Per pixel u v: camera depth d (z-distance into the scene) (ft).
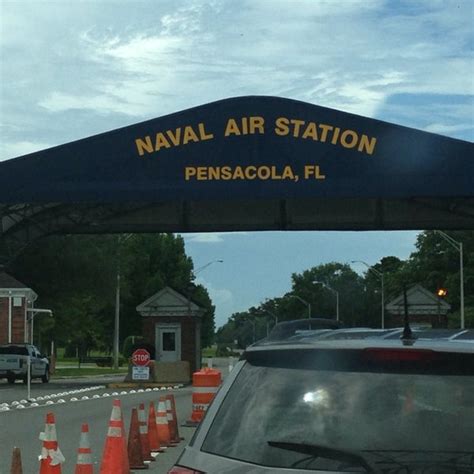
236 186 112.16
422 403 14.70
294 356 15.70
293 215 140.87
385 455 14.23
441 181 109.40
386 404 14.82
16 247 138.31
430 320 214.07
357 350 15.23
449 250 326.24
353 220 140.05
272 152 111.96
